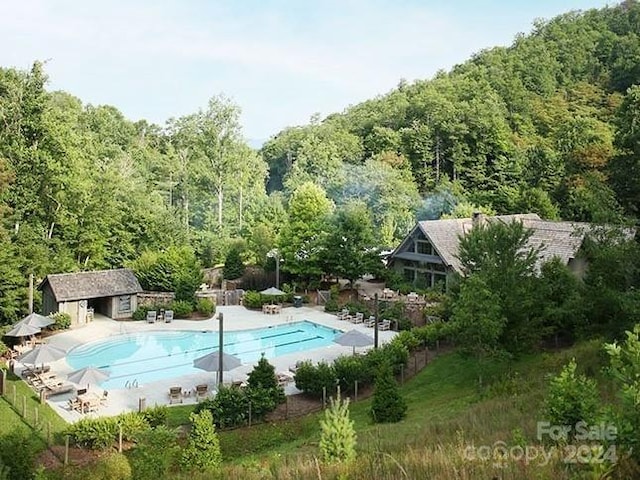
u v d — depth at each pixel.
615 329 22.64
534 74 107.81
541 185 71.19
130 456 20.17
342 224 47.00
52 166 43.72
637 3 121.88
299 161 87.38
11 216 40.62
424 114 94.69
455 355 30.44
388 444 13.89
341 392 27.30
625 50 106.50
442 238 46.12
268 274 50.84
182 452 17.77
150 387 28.23
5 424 23.17
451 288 28.03
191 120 70.69
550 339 28.67
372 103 119.69
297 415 24.83
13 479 16.77
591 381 9.79
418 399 25.39
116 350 35.28
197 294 46.19
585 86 98.88
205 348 35.91
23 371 29.73
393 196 70.75
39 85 45.28
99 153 73.81
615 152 58.81
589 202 24.38
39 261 39.75
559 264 28.08
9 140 43.97
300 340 37.72
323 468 10.45
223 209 71.81
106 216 49.16
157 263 45.81
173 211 65.19
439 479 8.39
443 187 75.62
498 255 24.73
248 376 27.33
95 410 25.06
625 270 22.80
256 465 14.10
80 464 19.64
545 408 10.73
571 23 126.81
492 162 82.62
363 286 49.62
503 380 22.09
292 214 49.91
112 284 41.53
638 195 40.47
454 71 125.69
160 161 78.50
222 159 68.00
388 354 28.73
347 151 92.56
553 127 88.25
